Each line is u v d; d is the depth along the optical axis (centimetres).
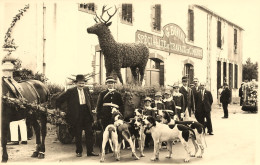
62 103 825
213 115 1845
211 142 1019
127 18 1582
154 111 888
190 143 1018
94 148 905
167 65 1886
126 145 930
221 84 2698
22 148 870
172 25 1941
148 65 1745
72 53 1270
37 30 1193
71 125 806
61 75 1238
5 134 704
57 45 1235
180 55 2045
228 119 1650
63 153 823
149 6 1722
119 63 1069
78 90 809
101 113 823
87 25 1331
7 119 706
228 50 2853
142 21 1672
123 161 753
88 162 732
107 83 830
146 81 1706
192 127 812
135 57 1141
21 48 1195
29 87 792
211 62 2519
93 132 880
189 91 1107
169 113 919
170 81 1914
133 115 902
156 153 771
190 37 2222
